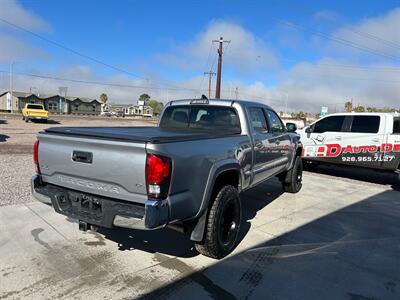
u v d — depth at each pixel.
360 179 10.20
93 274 3.55
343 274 3.79
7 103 78.50
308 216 5.90
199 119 5.27
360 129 9.85
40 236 4.45
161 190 3.06
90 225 3.62
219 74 33.44
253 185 5.25
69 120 39.62
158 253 4.12
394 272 3.88
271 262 4.01
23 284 3.30
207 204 3.68
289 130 7.39
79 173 3.50
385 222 5.73
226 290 3.36
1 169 8.35
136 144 3.05
